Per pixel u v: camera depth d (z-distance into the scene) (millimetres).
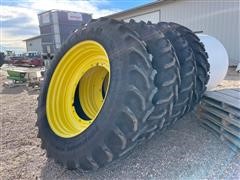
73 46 2385
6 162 2324
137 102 1689
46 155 2293
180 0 10266
